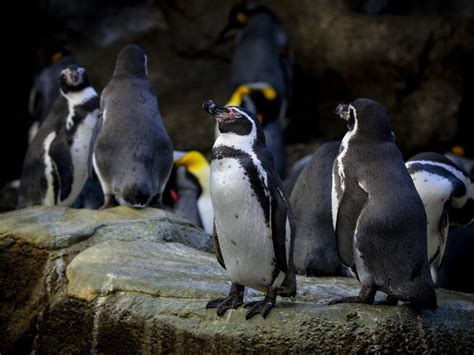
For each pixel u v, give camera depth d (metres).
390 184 7.66
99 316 8.59
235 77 19.70
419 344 7.73
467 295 9.20
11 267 9.71
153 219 10.48
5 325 9.59
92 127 12.03
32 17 21.89
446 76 18.88
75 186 12.23
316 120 19.92
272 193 7.58
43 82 19.42
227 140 7.68
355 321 7.71
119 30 21.61
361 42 18.98
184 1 20.70
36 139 12.34
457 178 9.74
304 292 8.99
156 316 8.23
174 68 20.62
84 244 9.81
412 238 7.60
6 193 18.55
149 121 11.02
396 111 19.02
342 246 7.81
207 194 15.09
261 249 7.68
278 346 7.72
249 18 20.08
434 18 18.95
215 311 8.02
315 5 19.62
